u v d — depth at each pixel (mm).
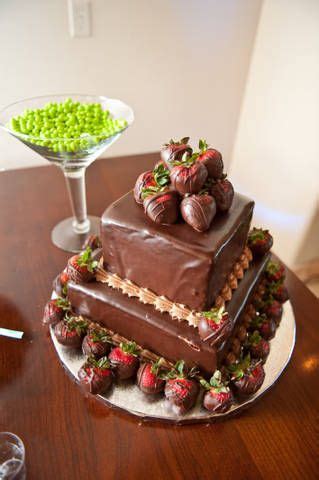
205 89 1384
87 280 679
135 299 658
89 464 576
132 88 1271
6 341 706
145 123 1371
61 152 770
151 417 613
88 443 594
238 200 671
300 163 1357
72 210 988
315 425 627
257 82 1396
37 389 647
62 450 586
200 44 1276
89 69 1182
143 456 586
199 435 610
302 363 702
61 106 900
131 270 653
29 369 670
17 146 1222
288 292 825
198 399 638
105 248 659
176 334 619
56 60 1132
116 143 1378
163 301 640
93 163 1146
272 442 607
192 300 620
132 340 679
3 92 1132
